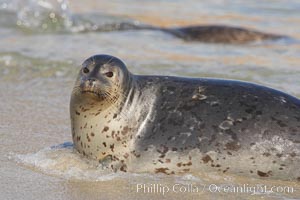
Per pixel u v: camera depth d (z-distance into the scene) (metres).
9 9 60.69
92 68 25.39
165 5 71.19
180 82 26.62
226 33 54.56
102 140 25.38
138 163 25.28
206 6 70.81
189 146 25.20
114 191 23.27
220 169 25.22
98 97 24.81
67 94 37.19
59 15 60.03
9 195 22.66
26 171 24.94
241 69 41.84
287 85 38.03
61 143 28.41
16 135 29.52
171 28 57.56
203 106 25.83
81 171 24.98
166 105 25.95
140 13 66.31
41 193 22.88
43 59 44.44
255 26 61.22
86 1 70.88
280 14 66.50
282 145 24.95
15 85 39.09
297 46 51.78
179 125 25.52
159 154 25.22
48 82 39.69
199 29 55.84
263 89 26.44
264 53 48.22
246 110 25.61
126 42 51.53
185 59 45.12
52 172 24.88
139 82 26.36
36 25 56.94
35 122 31.66
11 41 50.69
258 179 25.08
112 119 25.30
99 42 51.19
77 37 53.34
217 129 25.31
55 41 51.25
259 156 24.98
